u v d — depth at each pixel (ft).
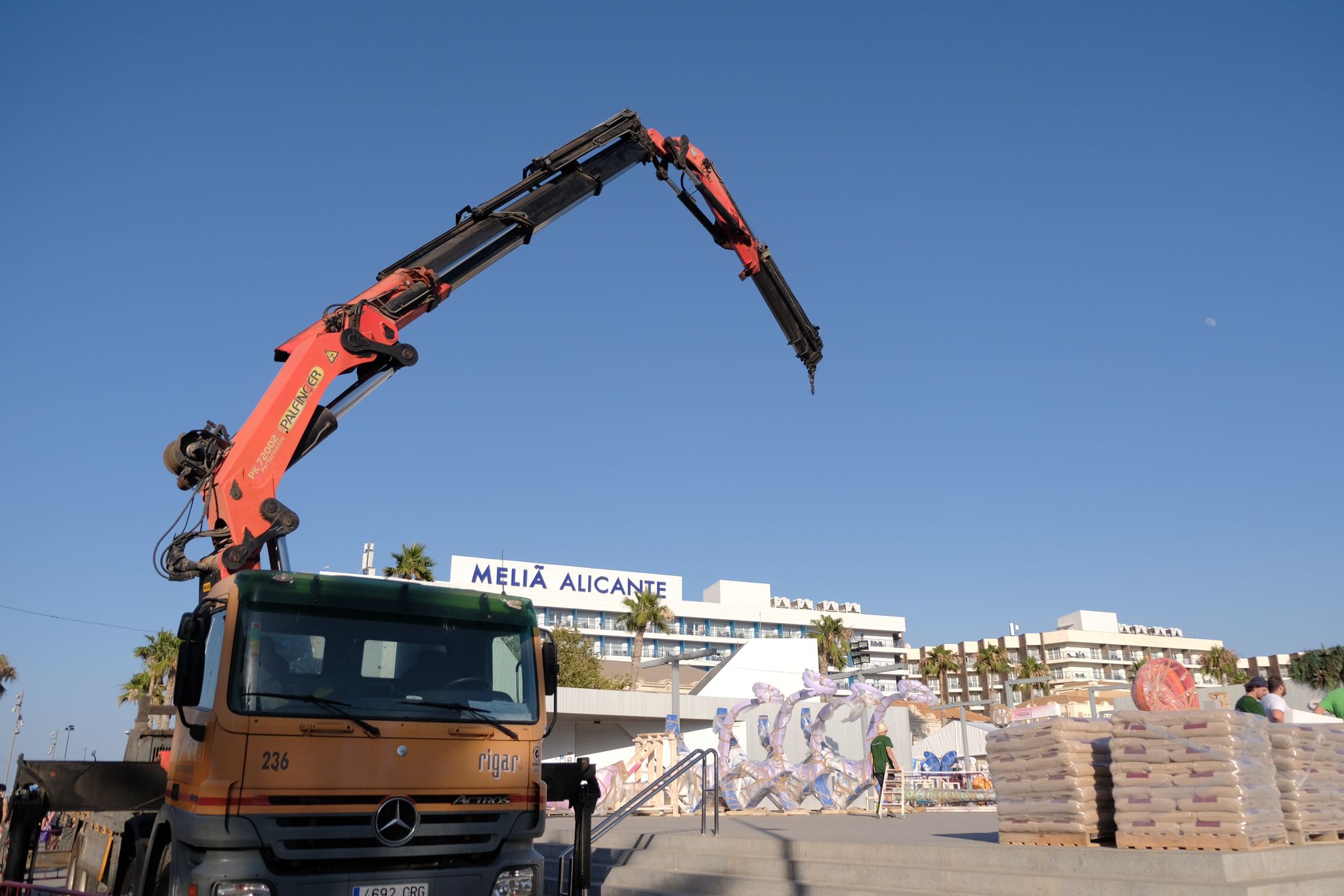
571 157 39.04
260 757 20.15
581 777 27.99
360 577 23.12
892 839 37.04
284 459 30.14
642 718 136.67
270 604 21.65
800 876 34.01
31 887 22.59
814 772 68.64
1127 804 27.84
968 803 75.97
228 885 19.06
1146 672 33.78
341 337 32.12
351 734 21.22
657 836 41.73
